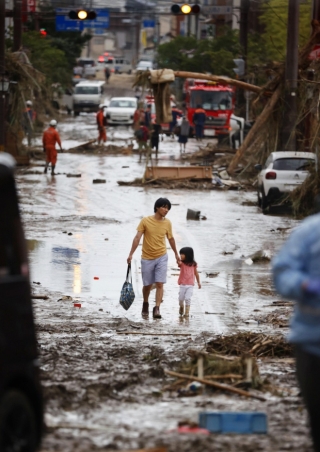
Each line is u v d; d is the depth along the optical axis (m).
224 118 109.00
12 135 70.62
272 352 18.64
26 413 10.41
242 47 94.50
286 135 60.31
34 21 129.62
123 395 14.54
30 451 10.45
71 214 44.81
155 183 60.59
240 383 15.02
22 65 69.38
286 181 47.44
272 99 60.81
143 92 59.88
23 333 10.45
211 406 13.74
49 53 119.81
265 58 95.75
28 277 10.62
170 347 19.17
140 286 28.55
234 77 109.25
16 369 10.23
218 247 36.09
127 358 17.67
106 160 78.94
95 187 58.16
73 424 12.59
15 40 84.25
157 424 12.67
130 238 37.84
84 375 15.73
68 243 36.09
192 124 110.31
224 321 23.41
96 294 27.02
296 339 9.58
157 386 15.24
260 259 33.62
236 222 44.00
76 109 140.25
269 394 14.72
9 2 87.06
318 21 60.53
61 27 112.50
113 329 21.91
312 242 9.26
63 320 22.98
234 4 146.00
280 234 40.25
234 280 29.73
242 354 17.89
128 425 12.57
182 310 24.42
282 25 98.31
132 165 74.38
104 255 33.66
